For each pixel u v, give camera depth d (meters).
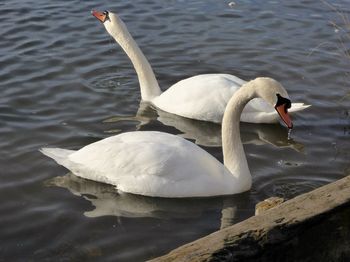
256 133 3.79
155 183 3.22
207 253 2.40
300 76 4.31
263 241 2.47
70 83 4.20
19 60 4.43
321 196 2.60
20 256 2.87
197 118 3.93
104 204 3.17
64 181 3.31
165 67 4.45
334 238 2.58
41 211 3.11
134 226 3.04
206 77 4.01
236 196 3.26
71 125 3.77
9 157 3.46
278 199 3.07
